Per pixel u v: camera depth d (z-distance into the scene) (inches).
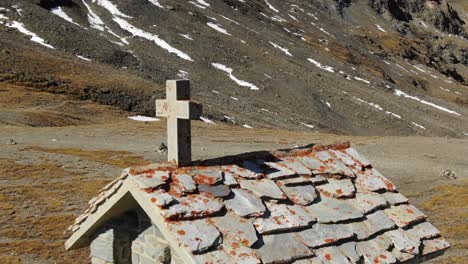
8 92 2393.0
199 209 295.4
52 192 1093.1
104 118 2365.9
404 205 382.3
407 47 7465.6
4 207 981.2
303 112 3631.9
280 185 338.6
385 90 4943.4
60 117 2196.1
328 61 5172.2
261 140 2034.9
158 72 3516.2
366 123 3779.5
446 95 6092.5
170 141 327.0
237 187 321.4
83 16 4146.2
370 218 351.9
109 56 3415.4
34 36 3284.9
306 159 374.6
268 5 6820.9
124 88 2802.7
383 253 333.1
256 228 299.4
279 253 293.4
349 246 323.6
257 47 4793.3
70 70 2871.6
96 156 1473.9
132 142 1766.7
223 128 2324.1
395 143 2143.2
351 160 395.2
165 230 286.4
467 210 1189.1
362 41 7032.5
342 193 356.2
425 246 362.3
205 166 330.0
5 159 1354.6
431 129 4008.4
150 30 4274.1
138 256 351.6
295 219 315.0
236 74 3973.9
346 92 4318.4
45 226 898.7
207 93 3390.7
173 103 320.2
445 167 1683.1
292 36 5836.6
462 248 922.7
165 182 307.1
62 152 1501.0
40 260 769.6
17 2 3627.0
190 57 4025.6
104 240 368.5
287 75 4215.1
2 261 757.3
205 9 5315.0
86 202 1040.8
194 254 275.3
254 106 3437.5
